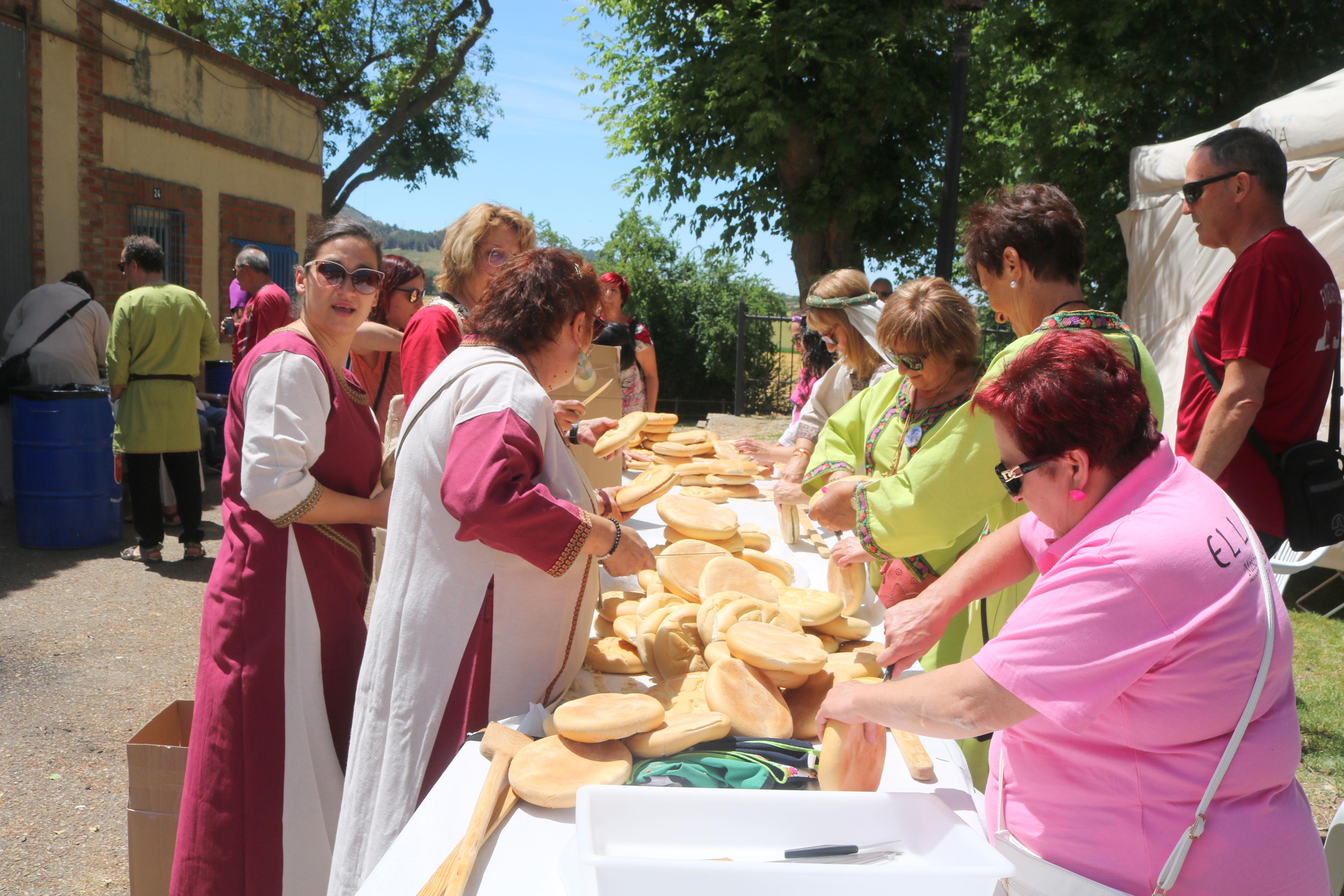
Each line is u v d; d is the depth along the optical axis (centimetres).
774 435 1230
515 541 167
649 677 195
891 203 1323
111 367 576
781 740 159
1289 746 132
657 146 1351
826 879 112
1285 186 284
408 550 183
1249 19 1044
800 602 206
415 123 2427
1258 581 129
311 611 220
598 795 131
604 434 308
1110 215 1180
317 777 220
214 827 213
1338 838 205
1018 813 146
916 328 209
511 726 169
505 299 188
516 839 136
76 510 627
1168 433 705
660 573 220
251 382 218
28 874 290
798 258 1370
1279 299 270
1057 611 126
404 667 180
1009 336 1183
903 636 167
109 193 872
